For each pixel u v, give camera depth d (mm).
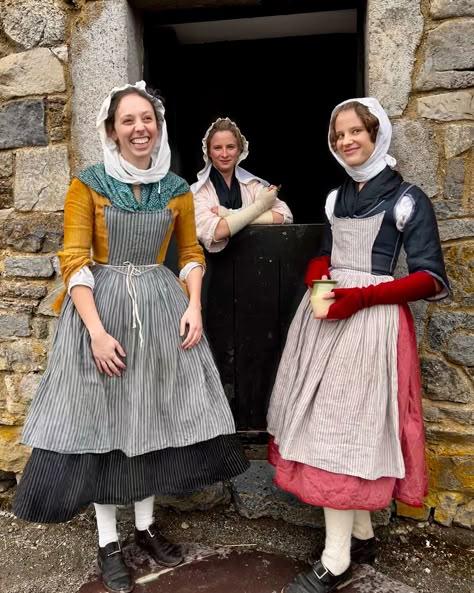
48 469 1705
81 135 2367
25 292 2463
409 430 1770
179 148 4293
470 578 2023
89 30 2309
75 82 2342
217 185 2521
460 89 2100
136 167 1782
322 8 2467
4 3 2334
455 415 2229
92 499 1761
